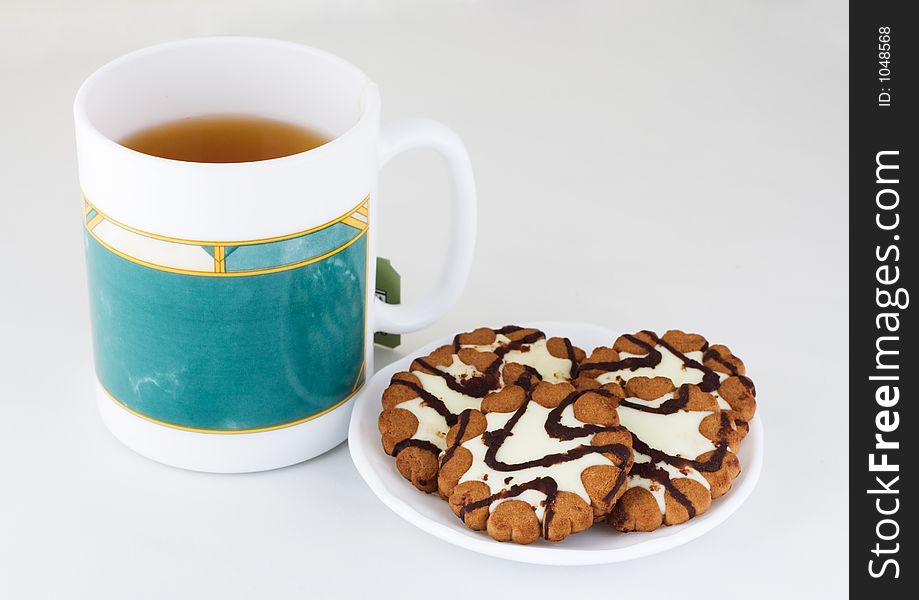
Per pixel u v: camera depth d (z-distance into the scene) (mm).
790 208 755
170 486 595
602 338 630
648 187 771
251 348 565
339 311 577
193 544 576
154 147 590
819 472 612
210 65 597
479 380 594
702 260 721
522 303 688
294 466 604
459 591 564
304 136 601
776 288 704
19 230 717
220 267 550
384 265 626
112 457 606
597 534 558
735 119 825
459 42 893
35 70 832
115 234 553
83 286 688
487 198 758
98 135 547
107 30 861
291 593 561
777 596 567
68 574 563
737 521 592
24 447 608
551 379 598
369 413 597
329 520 586
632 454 557
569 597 564
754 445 583
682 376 598
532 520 542
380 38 890
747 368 657
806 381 652
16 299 677
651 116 828
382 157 580
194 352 564
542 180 774
